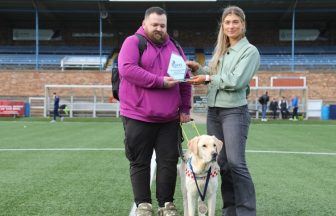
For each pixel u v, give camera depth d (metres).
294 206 6.50
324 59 45.16
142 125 5.53
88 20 48.44
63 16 46.62
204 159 5.11
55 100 27.78
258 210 6.27
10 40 51.00
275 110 32.69
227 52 5.27
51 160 10.83
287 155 12.05
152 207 6.05
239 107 5.20
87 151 12.55
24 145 14.02
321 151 12.99
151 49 5.44
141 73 5.27
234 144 5.14
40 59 45.19
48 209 6.18
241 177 5.14
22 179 8.37
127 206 6.37
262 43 51.22
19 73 38.62
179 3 41.62
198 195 5.36
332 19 48.06
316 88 38.12
